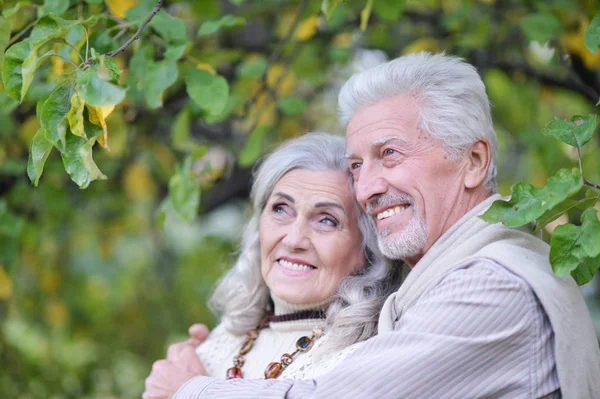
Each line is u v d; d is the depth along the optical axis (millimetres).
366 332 2137
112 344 5133
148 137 3645
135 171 3758
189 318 5137
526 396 1755
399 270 2270
